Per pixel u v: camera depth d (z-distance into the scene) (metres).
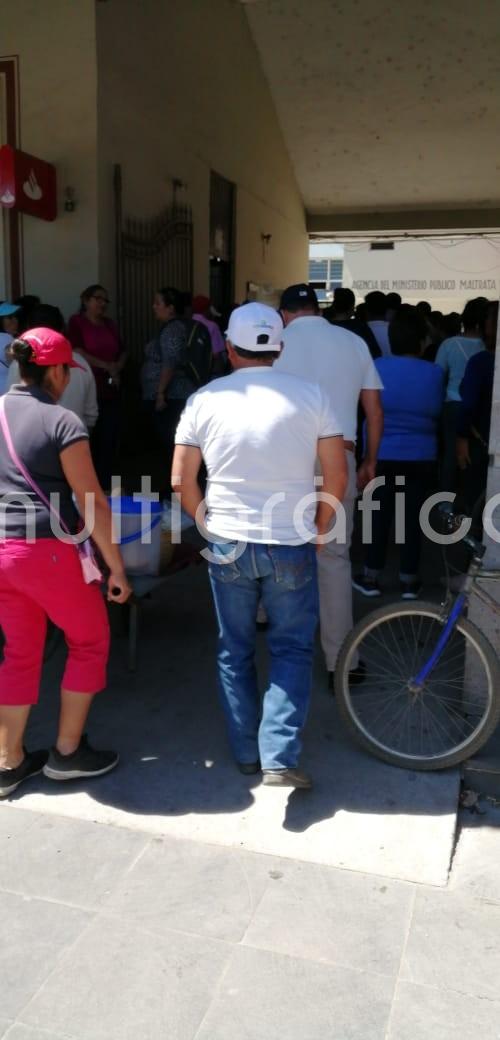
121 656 4.39
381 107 12.70
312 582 3.10
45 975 2.34
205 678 4.15
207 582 5.50
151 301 8.98
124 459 8.56
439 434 6.50
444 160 13.82
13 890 2.68
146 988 2.29
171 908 2.60
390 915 2.58
